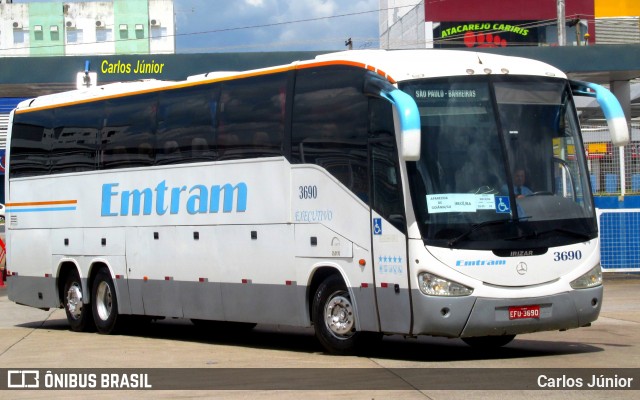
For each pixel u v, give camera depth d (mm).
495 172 11477
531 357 12047
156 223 15383
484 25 46188
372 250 11750
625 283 22234
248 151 13727
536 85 12008
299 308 12875
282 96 13258
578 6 47031
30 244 18203
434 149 11383
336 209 12289
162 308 15320
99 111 16734
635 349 12727
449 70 11695
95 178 16719
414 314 11203
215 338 16031
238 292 13852
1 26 95938
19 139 18562
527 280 11328
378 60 11938
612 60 26438
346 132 12227
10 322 19484
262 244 13422
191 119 14828
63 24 96375
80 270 17031
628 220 22203
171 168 15141
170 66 26672
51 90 28469
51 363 12742
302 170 12828
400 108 10734
